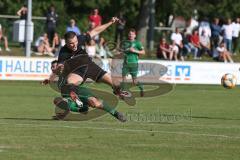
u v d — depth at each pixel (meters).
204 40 125.75
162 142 41.53
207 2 180.25
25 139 41.47
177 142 41.66
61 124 49.41
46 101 69.69
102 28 52.31
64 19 159.88
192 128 48.91
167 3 175.25
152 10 134.12
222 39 126.06
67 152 37.25
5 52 117.25
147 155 36.94
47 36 118.06
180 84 99.56
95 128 47.34
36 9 163.62
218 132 47.00
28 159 34.88
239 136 45.00
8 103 66.69
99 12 172.62
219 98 79.19
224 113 61.56
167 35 137.38
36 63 95.75
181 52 119.62
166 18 179.00
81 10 169.88
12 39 121.50
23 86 89.44
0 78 94.81
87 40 52.03
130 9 173.75
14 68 95.25
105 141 41.41
